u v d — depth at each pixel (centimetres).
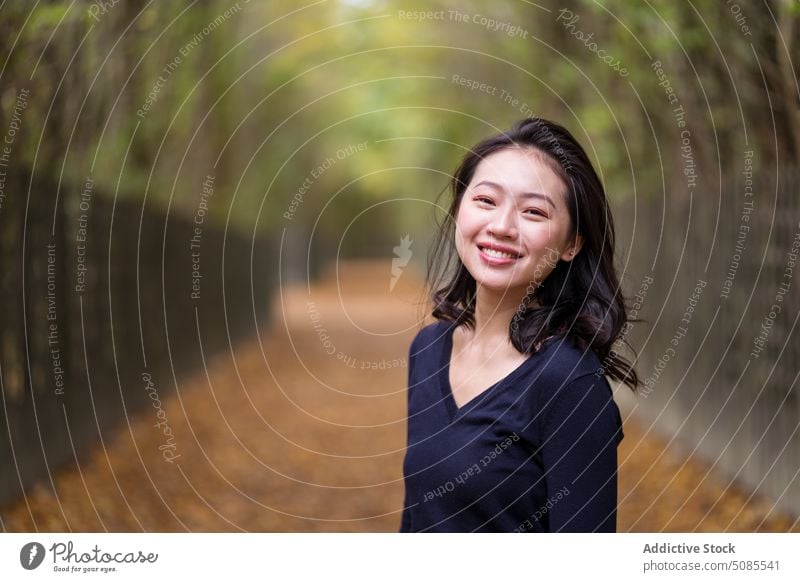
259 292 1981
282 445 806
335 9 1324
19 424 559
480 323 199
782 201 522
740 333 582
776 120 543
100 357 741
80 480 604
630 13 619
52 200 636
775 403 527
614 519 181
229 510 594
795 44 479
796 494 498
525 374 186
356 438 857
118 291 809
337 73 1642
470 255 194
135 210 874
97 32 696
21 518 511
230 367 1355
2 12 513
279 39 1413
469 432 190
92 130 737
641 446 719
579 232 194
